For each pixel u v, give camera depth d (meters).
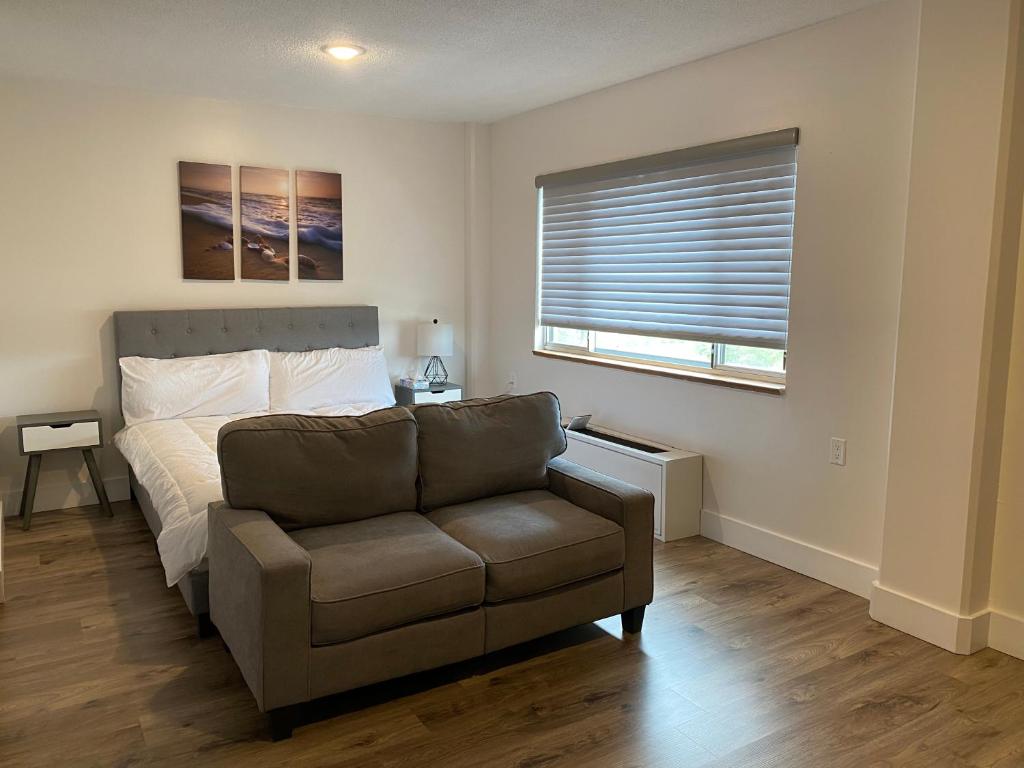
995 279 2.57
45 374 4.28
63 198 4.23
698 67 3.79
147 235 4.48
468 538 2.65
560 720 2.33
